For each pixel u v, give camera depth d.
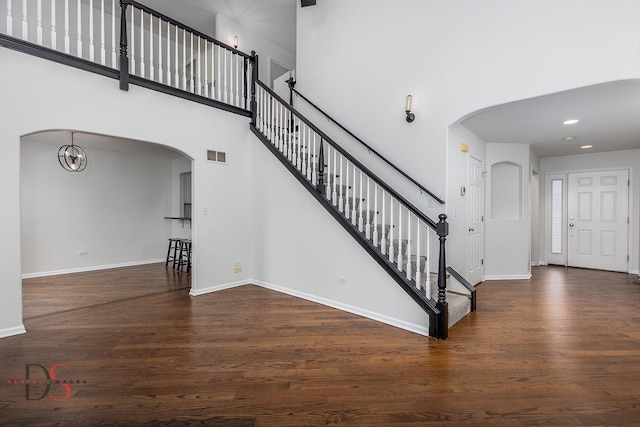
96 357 2.37
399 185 3.93
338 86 4.61
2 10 4.27
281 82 5.85
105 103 3.30
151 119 3.67
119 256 6.38
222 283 4.38
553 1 2.87
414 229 3.78
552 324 3.07
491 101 3.23
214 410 1.76
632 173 5.77
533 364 2.28
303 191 3.94
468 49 3.39
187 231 6.94
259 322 3.11
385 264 3.04
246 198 4.69
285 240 4.18
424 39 3.74
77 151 5.61
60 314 3.35
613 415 1.72
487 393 1.92
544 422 1.67
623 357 2.38
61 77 3.00
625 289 4.51
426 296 2.83
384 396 1.89
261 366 2.24
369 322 3.11
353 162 3.30
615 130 4.41
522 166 5.29
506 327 2.99
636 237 5.72
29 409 1.75
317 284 3.78
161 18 3.70
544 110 3.49
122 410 1.75
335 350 2.50
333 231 3.59
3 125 2.68
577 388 1.97
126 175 6.49
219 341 2.66
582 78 2.74
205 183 4.20
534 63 2.98
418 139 3.79
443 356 2.40
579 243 6.36
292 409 1.77
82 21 5.16
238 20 5.74
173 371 2.17
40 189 5.40
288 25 5.91
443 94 3.58
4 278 2.71
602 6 2.64
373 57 4.23
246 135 4.69
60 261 5.62
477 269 4.82
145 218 6.79
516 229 5.25
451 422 1.67
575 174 6.38
